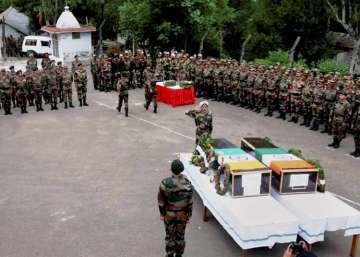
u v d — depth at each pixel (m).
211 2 31.17
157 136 16.56
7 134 16.69
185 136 16.58
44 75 20.11
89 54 36.50
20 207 10.80
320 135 16.89
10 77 19.97
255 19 36.69
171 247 8.20
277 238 8.33
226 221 8.82
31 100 21.27
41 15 43.59
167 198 7.98
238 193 9.30
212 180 10.16
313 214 8.63
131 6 32.09
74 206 10.88
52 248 9.02
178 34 31.64
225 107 21.16
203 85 22.84
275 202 9.16
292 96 18.36
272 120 18.95
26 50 39.66
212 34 37.38
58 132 16.97
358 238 9.09
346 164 13.91
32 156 14.36
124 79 19.19
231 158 10.12
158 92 22.05
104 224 10.02
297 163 9.77
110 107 21.00
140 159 14.15
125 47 39.88
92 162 13.86
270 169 9.41
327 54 33.06
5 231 9.68
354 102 16.62
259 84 19.83
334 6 32.22
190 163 11.38
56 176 12.75
